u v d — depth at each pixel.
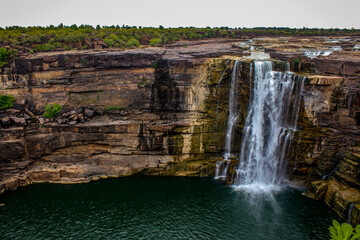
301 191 38.25
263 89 42.06
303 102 39.31
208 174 42.59
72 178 40.62
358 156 32.38
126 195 37.53
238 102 43.59
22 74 43.44
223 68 42.66
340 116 37.91
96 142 42.44
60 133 41.59
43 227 31.09
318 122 39.06
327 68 43.00
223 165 42.28
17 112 42.53
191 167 42.72
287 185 39.97
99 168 42.00
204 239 29.48
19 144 39.53
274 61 43.22
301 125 39.47
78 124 42.22
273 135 41.53
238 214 33.44
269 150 41.97
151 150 43.09
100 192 38.16
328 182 35.81
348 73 40.22
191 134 42.84
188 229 31.02
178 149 43.09
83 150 42.72
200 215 33.34
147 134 42.28
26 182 39.56
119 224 31.84
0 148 38.91
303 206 34.75
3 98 42.50
